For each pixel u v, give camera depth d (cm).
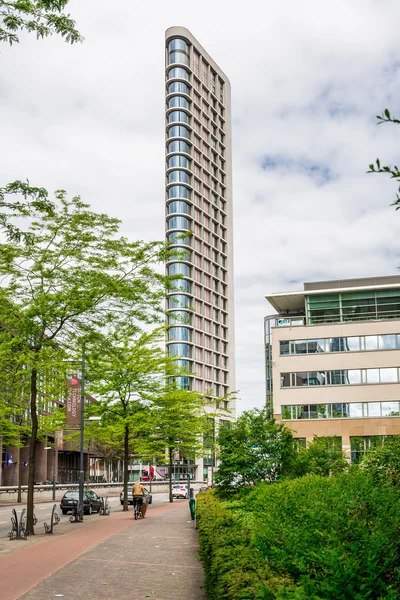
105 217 2447
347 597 544
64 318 2409
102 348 2556
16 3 1110
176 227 12475
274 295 7175
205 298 12888
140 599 1122
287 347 6650
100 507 3831
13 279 2411
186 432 4991
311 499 945
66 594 1173
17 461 7738
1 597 1144
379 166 520
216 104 14450
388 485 1462
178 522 2967
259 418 2770
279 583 604
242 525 1238
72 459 11694
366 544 644
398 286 6844
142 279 2483
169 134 13012
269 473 2684
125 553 1781
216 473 2714
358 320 6794
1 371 2697
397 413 6250
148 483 9231
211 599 805
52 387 3183
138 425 4156
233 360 13825
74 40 1171
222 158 14400
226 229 14200
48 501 5881
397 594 554
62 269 2372
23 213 2212
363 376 6400
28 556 1728
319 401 6450
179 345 11812
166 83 13275
